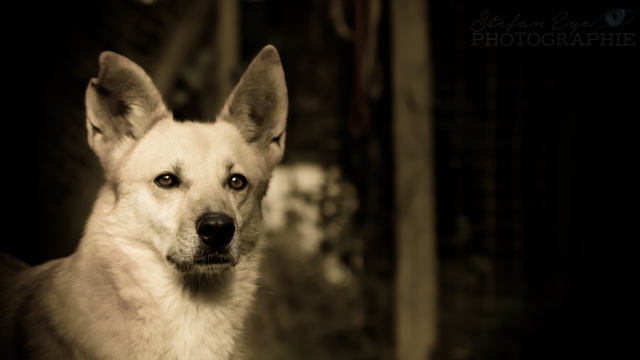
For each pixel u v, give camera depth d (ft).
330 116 27.55
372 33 23.25
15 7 23.24
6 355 12.17
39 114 23.68
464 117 26.89
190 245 12.16
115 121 13.05
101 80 12.67
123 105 13.12
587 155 25.95
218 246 12.25
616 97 25.29
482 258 26.23
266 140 14.78
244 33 27.81
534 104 27.02
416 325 22.08
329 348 24.03
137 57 24.17
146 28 24.41
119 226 12.23
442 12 26.58
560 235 26.45
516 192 27.17
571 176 26.32
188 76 23.43
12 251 22.97
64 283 11.91
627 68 24.97
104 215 12.40
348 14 26.27
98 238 12.09
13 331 12.25
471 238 27.17
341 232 26.76
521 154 27.22
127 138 13.16
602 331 24.12
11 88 23.32
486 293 25.81
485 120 26.76
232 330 13.01
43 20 23.70
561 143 26.55
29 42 23.58
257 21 27.91
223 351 12.82
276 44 27.99
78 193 22.79
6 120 23.21
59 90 23.95
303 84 28.04
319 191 27.04
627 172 25.18
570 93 26.16
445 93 26.73
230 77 23.26
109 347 11.58
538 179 27.32
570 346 23.90
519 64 26.45
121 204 12.37
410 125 22.13
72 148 23.48
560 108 26.53
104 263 11.89
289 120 27.94
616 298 24.64
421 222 22.12
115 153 13.01
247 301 13.34
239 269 13.17
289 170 27.63
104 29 24.39
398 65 22.20
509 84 26.61
